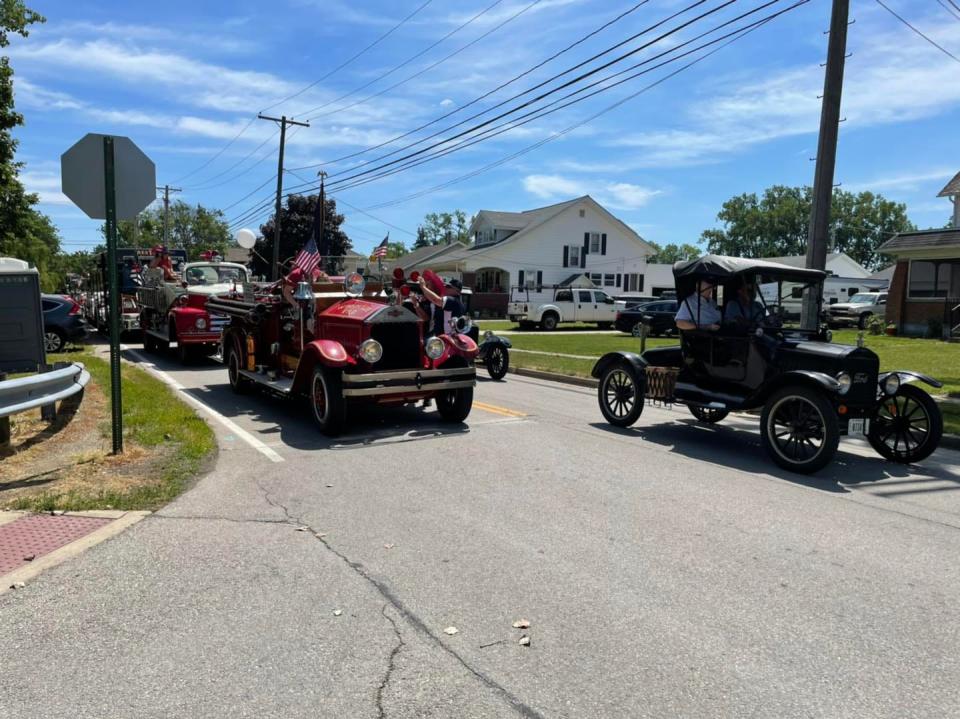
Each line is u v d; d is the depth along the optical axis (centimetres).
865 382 670
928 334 2384
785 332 766
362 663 315
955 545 469
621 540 473
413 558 438
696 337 818
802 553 452
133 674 305
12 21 1967
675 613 366
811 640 339
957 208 2966
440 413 918
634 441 800
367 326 794
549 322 3172
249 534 478
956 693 295
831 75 1090
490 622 355
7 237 2191
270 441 777
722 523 510
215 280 1720
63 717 274
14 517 497
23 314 782
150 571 414
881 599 385
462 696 290
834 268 5325
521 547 459
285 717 275
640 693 293
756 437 831
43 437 734
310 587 395
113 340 652
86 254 9594
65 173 607
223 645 330
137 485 575
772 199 8250
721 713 279
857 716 279
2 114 1995
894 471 674
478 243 4900
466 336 902
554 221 4325
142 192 641
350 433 827
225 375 1374
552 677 305
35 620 353
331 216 4872
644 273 4619
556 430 859
